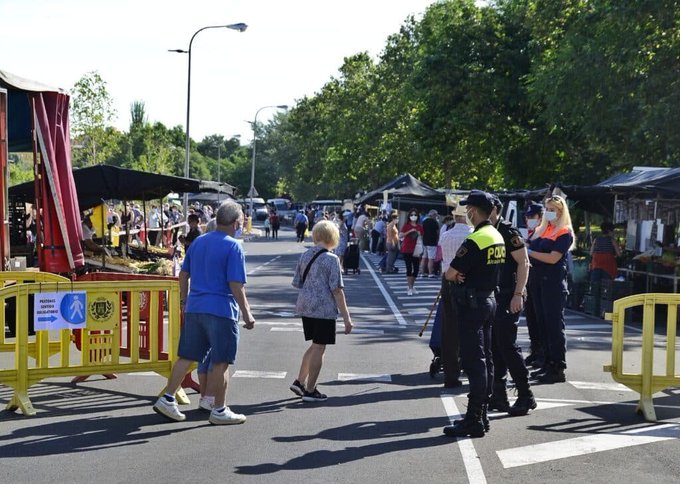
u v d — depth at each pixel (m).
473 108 39.28
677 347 13.38
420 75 40.97
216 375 7.95
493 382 8.22
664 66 25.39
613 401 9.26
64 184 13.10
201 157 166.00
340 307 8.96
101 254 17.77
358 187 81.19
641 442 7.48
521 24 38.25
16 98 13.96
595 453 7.09
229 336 7.90
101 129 51.12
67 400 8.95
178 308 8.98
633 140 25.61
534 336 11.16
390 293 22.39
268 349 12.34
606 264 18.09
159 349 9.13
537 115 38.09
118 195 19.86
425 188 33.84
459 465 6.67
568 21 32.75
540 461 6.82
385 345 13.12
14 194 19.38
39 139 12.73
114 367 8.79
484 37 39.44
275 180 151.00
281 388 9.70
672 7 24.36
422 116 41.66
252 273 28.97
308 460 6.79
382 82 65.12
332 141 71.56
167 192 22.52
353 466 6.62
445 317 9.76
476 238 7.53
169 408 8.04
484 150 41.03
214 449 7.10
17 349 8.34
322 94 80.00
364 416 8.38
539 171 40.84
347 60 71.62
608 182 20.58
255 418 8.24
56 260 12.98
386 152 62.62
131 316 8.89
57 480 6.20
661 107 24.42
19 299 8.32
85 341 8.72
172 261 19.14
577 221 32.41
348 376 10.48
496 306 8.43
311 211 76.75
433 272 28.97
